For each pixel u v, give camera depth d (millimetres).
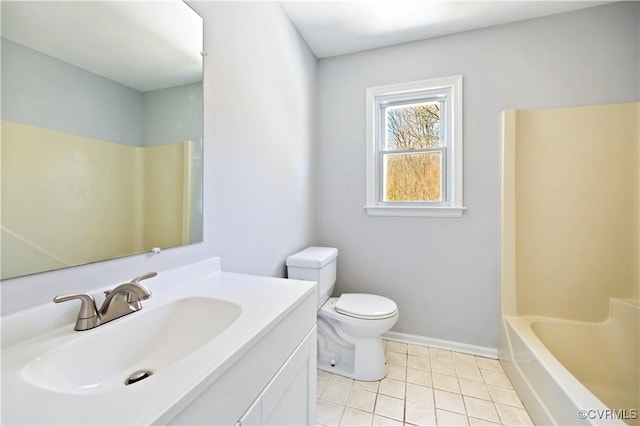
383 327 1685
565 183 1831
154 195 965
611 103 1777
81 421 414
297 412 958
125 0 873
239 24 1376
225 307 877
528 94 1914
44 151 684
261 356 727
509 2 1745
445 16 1866
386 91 2215
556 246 1851
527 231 1894
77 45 751
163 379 510
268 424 768
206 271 1152
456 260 2072
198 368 544
